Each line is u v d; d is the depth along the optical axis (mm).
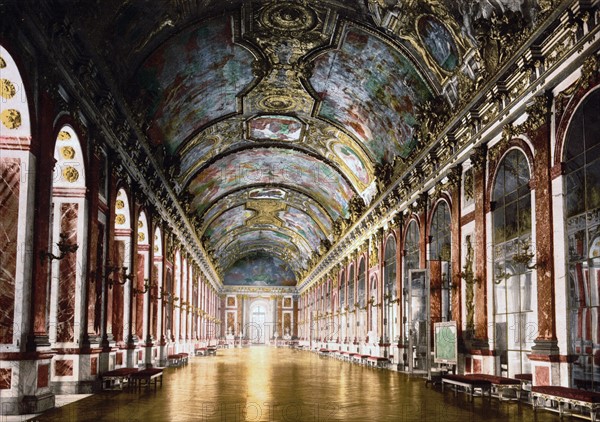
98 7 15289
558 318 13648
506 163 16812
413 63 21625
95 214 16406
